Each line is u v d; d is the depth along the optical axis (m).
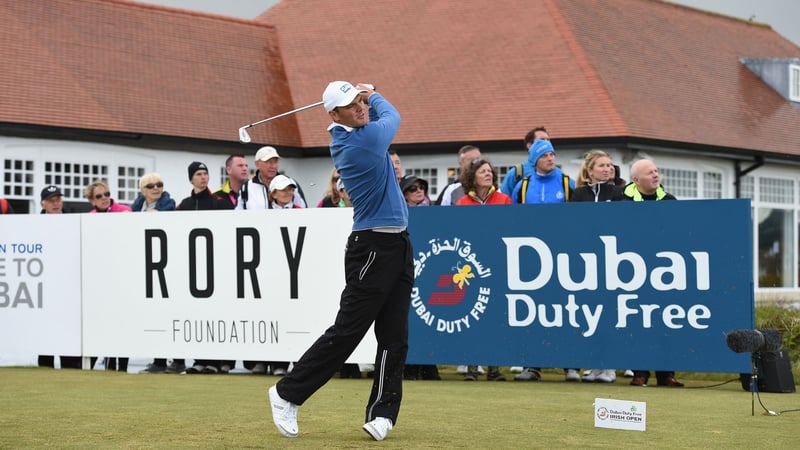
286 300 11.91
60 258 12.92
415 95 29.20
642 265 10.91
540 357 11.24
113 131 25.59
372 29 32.38
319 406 8.87
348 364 11.88
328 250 11.75
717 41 36.44
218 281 12.17
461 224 11.48
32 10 27.84
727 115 31.62
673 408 8.95
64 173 25.11
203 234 12.22
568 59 28.66
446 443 6.91
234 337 12.13
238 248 12.07
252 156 28.31
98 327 12.75
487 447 6.75
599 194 12.10
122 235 12.60
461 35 30.88
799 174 33.41
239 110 29.00
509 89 28.39
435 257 11.58
